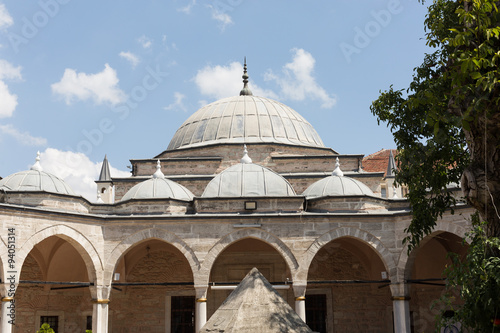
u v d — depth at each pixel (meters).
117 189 33.19
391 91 16.53
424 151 15.43
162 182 28.53
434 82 14.32
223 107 38.59
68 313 29.84
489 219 12.55
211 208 26.62
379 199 27.50
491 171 12.34
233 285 25.47
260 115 37.53
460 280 12.97
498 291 11.72
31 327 28.72
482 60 11.19
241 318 12.24
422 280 25.66
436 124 12.46
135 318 30.14
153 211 26.86
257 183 27.98
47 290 29.42
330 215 25.94
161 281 30.41
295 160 34.59
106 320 25.14
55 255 29.11
